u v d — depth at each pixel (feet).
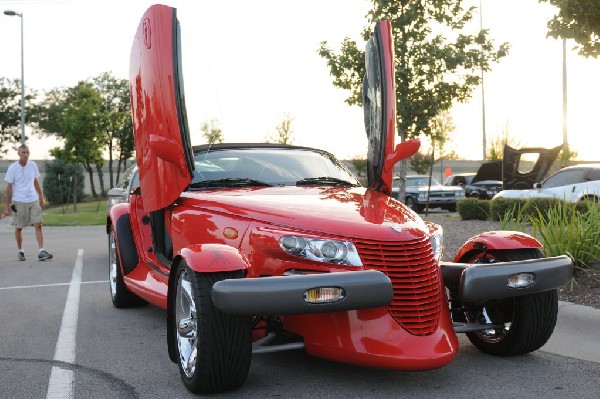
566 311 17.74
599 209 24.06
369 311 12.38
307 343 12.78
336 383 13.08
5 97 190.70
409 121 44.11
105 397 12.53
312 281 11.55
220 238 14.24
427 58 42.68
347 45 44.16
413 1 42.45
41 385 13.30
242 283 11.43
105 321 19.49
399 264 12.56
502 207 45.60
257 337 13.71
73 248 41.75
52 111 191.42
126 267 19.56
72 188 136.56
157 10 14.76
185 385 12.82
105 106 195.21
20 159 34.76
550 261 13.78
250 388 12.85
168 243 18.13
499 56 43.47
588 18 29.37
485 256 15.31
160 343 16.78
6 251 40.32
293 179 17.03
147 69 15.34
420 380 13.24
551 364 14.34
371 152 15.78
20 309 21.42
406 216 13.80
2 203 118.21
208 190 16.33
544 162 53.72
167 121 14.84
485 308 15.37
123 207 20.93
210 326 11.90
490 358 14.85
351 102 44.45
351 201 14.46
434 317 12.75
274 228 13.16
